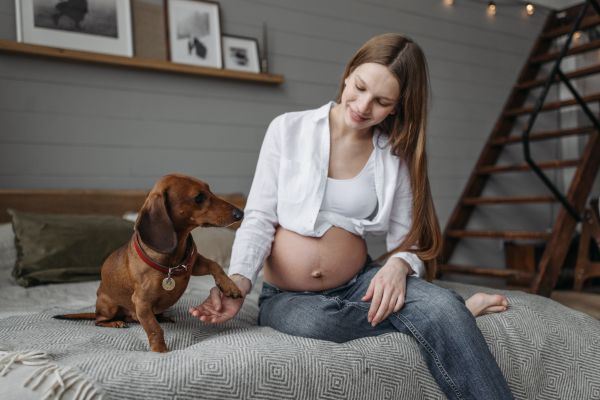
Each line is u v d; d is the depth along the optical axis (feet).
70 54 9.48
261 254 4.80
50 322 4.68
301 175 4.91
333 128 5.10
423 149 5.05
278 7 12.21
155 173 10.62
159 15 10.59
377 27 13.83
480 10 15.85
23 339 4.04
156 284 3.90
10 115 9.26
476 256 15.49
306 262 4.72
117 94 10.23
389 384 3.71
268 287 5.13
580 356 4.58
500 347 4.28
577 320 4.93
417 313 4.09
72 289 6.89
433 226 5.11
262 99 11.96
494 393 3.72
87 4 9.78
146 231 3.88
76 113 9.83
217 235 8.95
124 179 10.29
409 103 4.90
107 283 4.39
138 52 10.28
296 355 3.53
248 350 3.49
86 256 7.70
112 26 10.01
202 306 4.16
